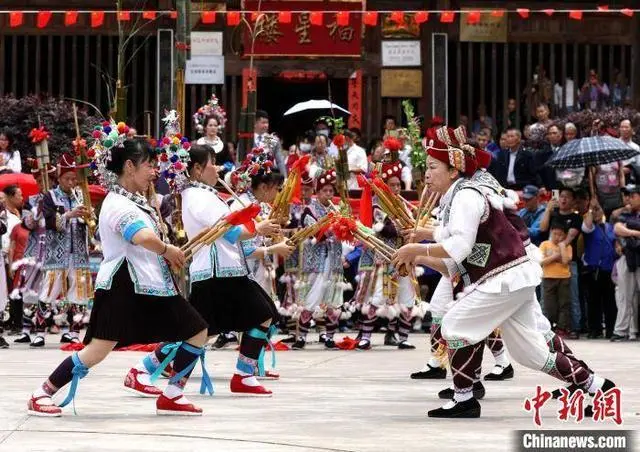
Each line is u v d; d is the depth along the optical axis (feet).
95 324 30.12
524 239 33.32
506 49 78.23
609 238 59.41
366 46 78.38
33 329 56.65
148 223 30.09
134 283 29.84
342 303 54.39
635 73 78.79
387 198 36.01
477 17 67.36
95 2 76.89
